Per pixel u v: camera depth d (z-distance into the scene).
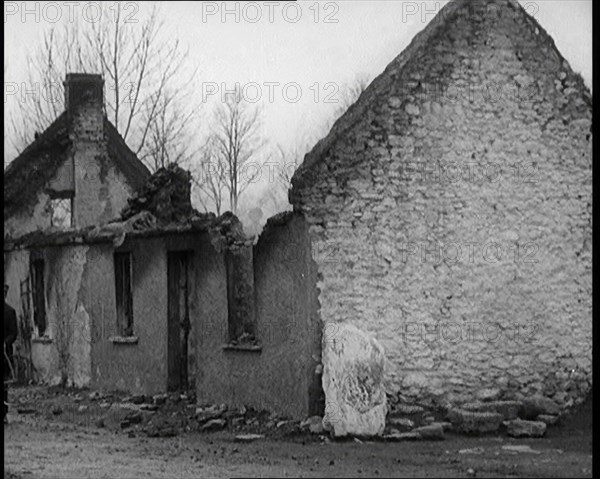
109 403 26.17
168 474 17.48
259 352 22.44
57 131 36.12
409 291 21.83
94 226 28.88
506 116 22.81
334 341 20.95
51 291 30.64
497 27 22.81
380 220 21.69
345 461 18.31
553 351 22.98
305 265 21.14
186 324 25.70
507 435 21.12
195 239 24.52
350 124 21.58
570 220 23.28
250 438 20.88
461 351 22.20
